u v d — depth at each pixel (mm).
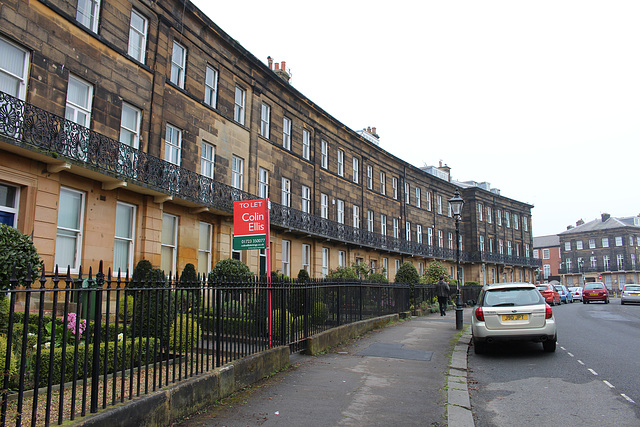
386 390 7266
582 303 40219
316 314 10867
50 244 12219
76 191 13391
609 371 9000
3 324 6625
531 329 10625
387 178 38219
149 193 15375
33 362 5805
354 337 12906
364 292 15227
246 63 22172
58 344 6656
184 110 17953
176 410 5371
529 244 63031
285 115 25672
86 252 13367
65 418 4273
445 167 53531
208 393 6074
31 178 11828
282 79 24641
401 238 39156
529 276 62812
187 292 6059
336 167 31016
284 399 6566
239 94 22031
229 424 5410
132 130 15531
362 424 5625
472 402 6992
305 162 27141
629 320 20438
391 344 11969
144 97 15961
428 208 44969
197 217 18375
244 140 21734
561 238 83875
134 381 6223
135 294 4973
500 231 56562
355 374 8328
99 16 14500
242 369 7051
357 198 33219
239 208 10266
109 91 14516
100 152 13211
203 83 19250
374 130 42969
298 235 25812
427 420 5852
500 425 5895
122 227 15016
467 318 20344
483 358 10664
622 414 6270
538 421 6035
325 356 10047
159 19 16891
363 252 33219
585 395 7285
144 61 16234
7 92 11617
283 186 25094
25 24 11961
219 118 19984
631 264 75062
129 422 4562
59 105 12773
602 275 77812
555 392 7520
